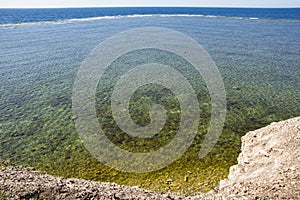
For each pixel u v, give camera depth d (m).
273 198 9.69
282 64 43.84
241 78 35.72
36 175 13.07
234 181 12.51
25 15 182.12
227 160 16.28
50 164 16.06
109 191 10.80
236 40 67.94
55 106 25.53
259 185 10.82
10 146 18.20
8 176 11.94
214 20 129.50
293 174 10.82
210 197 10.91
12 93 29.09
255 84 33.22
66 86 31.69
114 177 14.72
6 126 21.22
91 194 10.16
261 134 16.02
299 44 62.19
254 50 55.25
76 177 14.77
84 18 142.75
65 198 9.84
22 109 24.72
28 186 10.41
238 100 27.58
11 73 36.91
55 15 183.38
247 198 9.97
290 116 23.88
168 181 14.16
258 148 14.75
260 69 40.59
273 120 22.98
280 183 10.49
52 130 20.61
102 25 100.25
